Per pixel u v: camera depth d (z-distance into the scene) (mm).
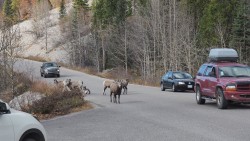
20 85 45219
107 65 141625
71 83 47219
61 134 21172
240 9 101438
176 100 38656
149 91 54688
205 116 25969
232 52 33906
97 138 19562
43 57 163875
